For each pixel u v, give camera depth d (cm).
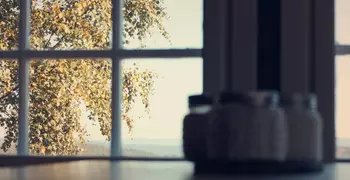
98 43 557
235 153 96
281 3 168
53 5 552
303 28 167
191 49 206
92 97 574
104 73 575
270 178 93
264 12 170
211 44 175
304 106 106
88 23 556
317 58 169
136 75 594
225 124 96
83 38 554
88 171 113
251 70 171
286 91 167
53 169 118
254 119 95
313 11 170
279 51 169
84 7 554
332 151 167
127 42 583
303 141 102
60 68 563
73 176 100
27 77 222
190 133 107
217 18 174
